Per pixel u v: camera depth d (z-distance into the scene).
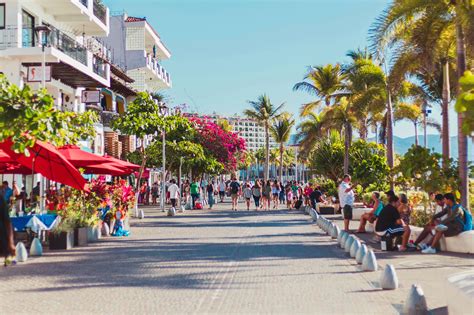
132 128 36.09
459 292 6.47
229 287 10.45
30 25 31.44
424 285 10.59
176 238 20.19
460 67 20.50
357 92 40.62
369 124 60.34
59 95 35.06
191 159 47.47
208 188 44.62
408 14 22.12
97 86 38.25
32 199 22.25
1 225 9.99
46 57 29.19
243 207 47.03
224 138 56.03
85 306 8.80
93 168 23.48
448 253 15.54
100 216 20.72
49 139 15.48
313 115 60.38
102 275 11.85
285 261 14.02
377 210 21.80
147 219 31.23
